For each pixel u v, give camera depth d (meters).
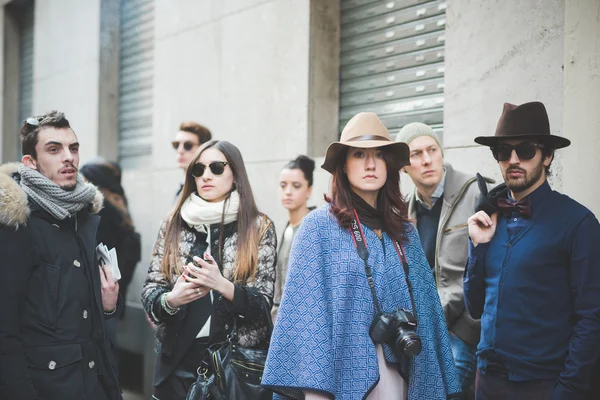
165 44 6.84
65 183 2.77
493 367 2.79
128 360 7.16
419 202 3.75
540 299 2.67
